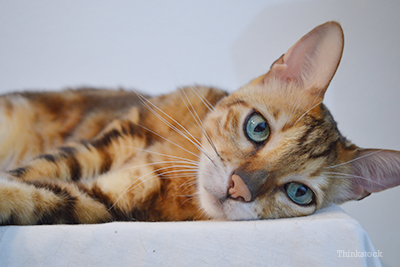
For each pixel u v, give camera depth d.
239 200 0.27
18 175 0.27
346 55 0.35
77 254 0.22
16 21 0.34
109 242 0.22
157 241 0.22
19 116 0.33
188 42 0.35
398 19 0.34
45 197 0.25
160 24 0.34
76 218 0.26
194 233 0.23
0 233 0.22
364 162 0.30
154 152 0.30
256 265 0.22
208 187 0.28
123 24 0.34
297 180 0.28
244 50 0.34
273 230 0.23
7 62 0.35
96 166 0.29
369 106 0.35
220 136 0.29
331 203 0.29
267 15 0.34
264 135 0.28
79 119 0.33
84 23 0.34
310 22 0.34
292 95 0.30
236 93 0.31
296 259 0.22
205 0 0.34
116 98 0.34
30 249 0.22
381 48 0.35
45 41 0.35
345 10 0.34
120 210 0.27
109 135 0.30
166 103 0.32
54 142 0.33
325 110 0.31
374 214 0.35
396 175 0.29
